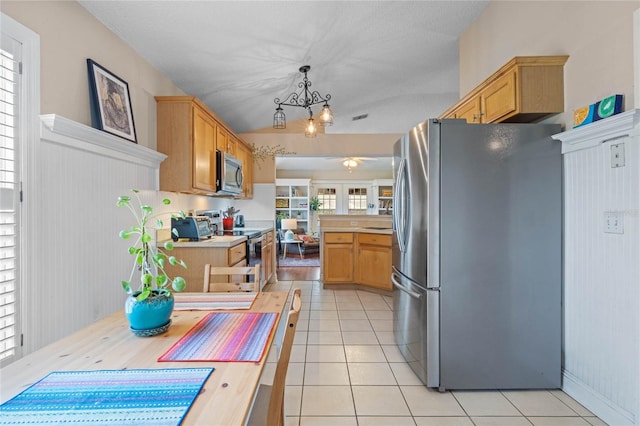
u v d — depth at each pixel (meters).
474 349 2.00
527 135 1.99
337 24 2.72
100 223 2.16
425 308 2.02
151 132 2.79
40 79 1.71
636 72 1.50
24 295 1.61
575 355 1.91
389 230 4.23
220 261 2.85
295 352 2.53
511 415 1.77
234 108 4.19
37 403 0.77
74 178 1.93
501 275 1.99
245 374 0.91
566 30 1.96
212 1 2.16
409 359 2.29
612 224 1.65
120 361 0.99
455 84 4.36
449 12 2.82
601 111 1.64
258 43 2.76
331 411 1.79
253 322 1.32
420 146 2.07
